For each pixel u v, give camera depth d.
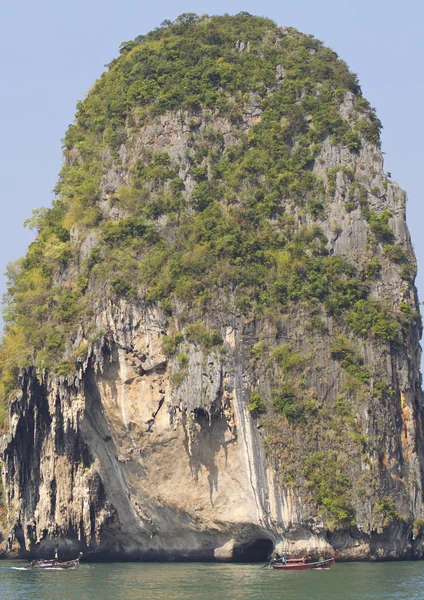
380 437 175.88
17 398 188.12
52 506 189.50
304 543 170.50
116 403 181.12
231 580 150.75
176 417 176.75
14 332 197.62
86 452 188.00
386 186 196.62
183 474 178.12
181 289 181.62
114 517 188.12
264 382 175.62
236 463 175.25
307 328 181.25
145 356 180.25
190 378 175.75
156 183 198.50
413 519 176.50
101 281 185.75
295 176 197.38
